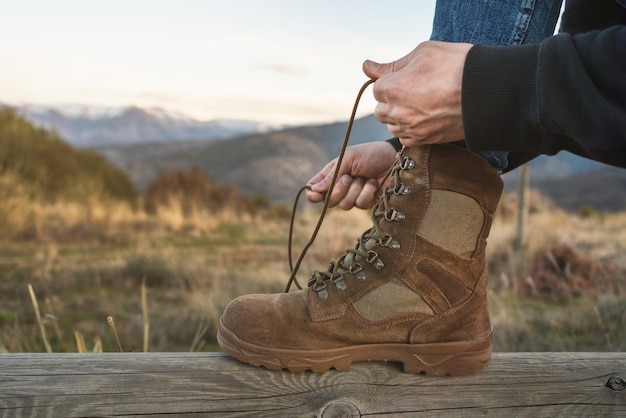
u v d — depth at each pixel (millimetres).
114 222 10891
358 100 1030
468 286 1093
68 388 1047
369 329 1096
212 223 12320
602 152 752
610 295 4797
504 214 10758
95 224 10141
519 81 781
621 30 734
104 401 1043
